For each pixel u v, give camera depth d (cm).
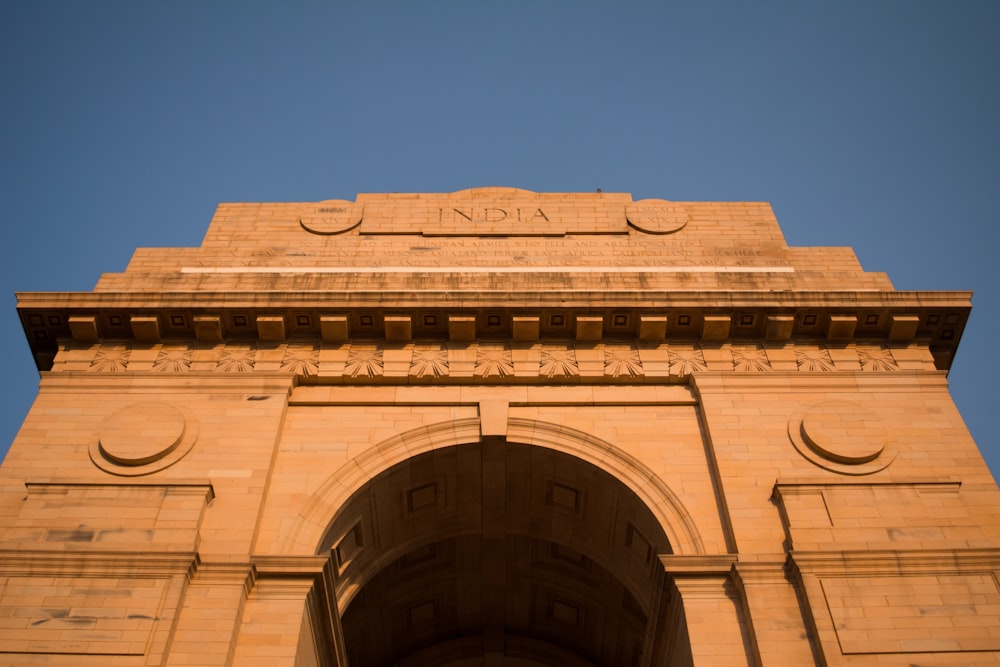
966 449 3008
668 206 4088
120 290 3494
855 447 2992
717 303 3306
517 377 3238
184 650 2467
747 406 3144
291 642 2550
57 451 2969
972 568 2630
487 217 4025
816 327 3356
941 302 3319
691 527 2861
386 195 4153
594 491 3139
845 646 2472
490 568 3741
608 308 3306
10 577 2575
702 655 2542
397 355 3294
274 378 3188
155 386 3164
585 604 3784
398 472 3072
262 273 3559
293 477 2972
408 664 3953
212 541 2738
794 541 2711
